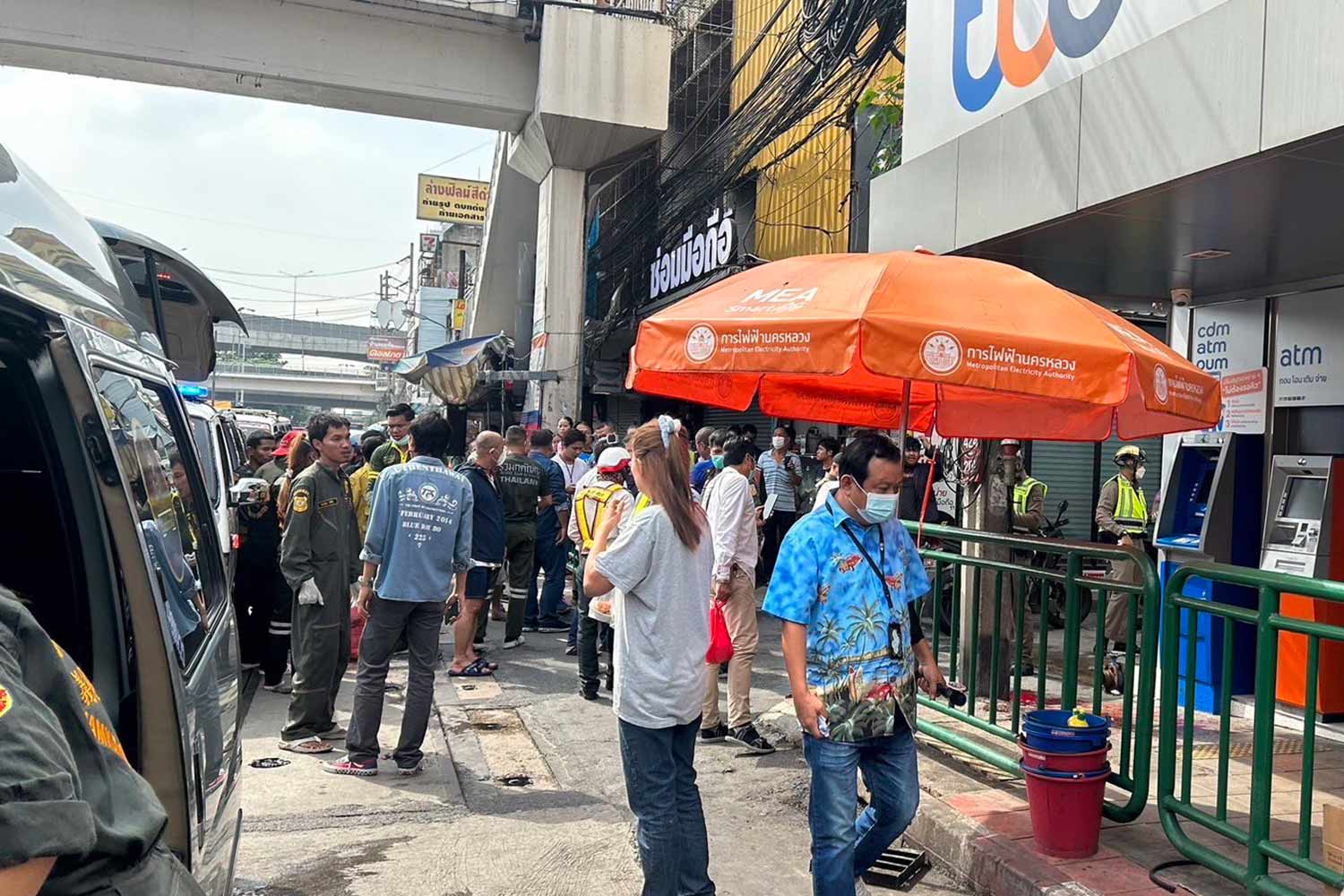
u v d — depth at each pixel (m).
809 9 11.87
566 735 6.35
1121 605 7.84
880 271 3.61
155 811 1.36
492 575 8.52
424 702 5.45
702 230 15.44
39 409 2.03
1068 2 5.25
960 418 5.21
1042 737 4.04
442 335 43.03
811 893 4.18
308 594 5.80
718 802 5.22
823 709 3.41
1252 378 6.72
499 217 25.14
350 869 4.28
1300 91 3.81
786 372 3.43
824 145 14.13
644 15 17.33
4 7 15.80
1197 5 4.46
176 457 2.79
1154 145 4.48
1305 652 6.14
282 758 5.73
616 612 3.72
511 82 17.89
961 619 7.12
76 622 2.00
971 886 4.20
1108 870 3.94
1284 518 6.34
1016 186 5.36
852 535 3.50
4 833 1.04
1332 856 3.35
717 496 6.04
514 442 8.97
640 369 3.85
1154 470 12.86
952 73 6.29
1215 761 5.54
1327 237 5.28
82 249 2.44
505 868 4.32
